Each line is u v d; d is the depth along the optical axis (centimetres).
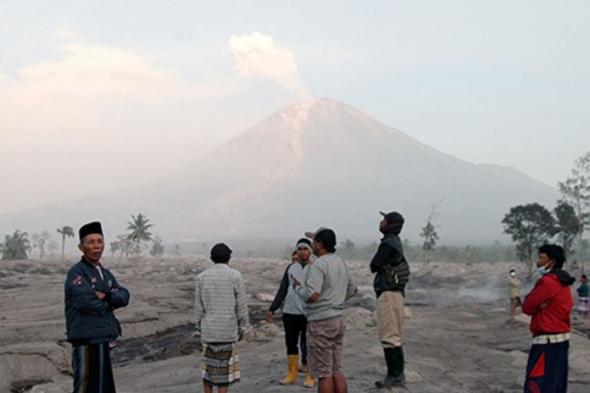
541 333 836
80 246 727
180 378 1275
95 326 707
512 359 1490
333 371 882
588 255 9912
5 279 5191
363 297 3512
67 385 1225
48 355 1519
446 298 4322
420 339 1808
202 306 904
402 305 1018
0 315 2406
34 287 4041
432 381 1155
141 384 1253
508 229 7469
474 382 1224
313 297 862
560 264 859
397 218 1023
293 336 1098
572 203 7425
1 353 1492
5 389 1383
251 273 6712
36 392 1190
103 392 707
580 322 2436
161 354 1800
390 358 1016
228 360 898
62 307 2584
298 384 1093
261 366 1325
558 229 7325
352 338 1733
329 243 894
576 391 1176
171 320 2370
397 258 1009
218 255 912
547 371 828
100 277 722
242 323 908
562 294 831
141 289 3541
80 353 702
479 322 2341
